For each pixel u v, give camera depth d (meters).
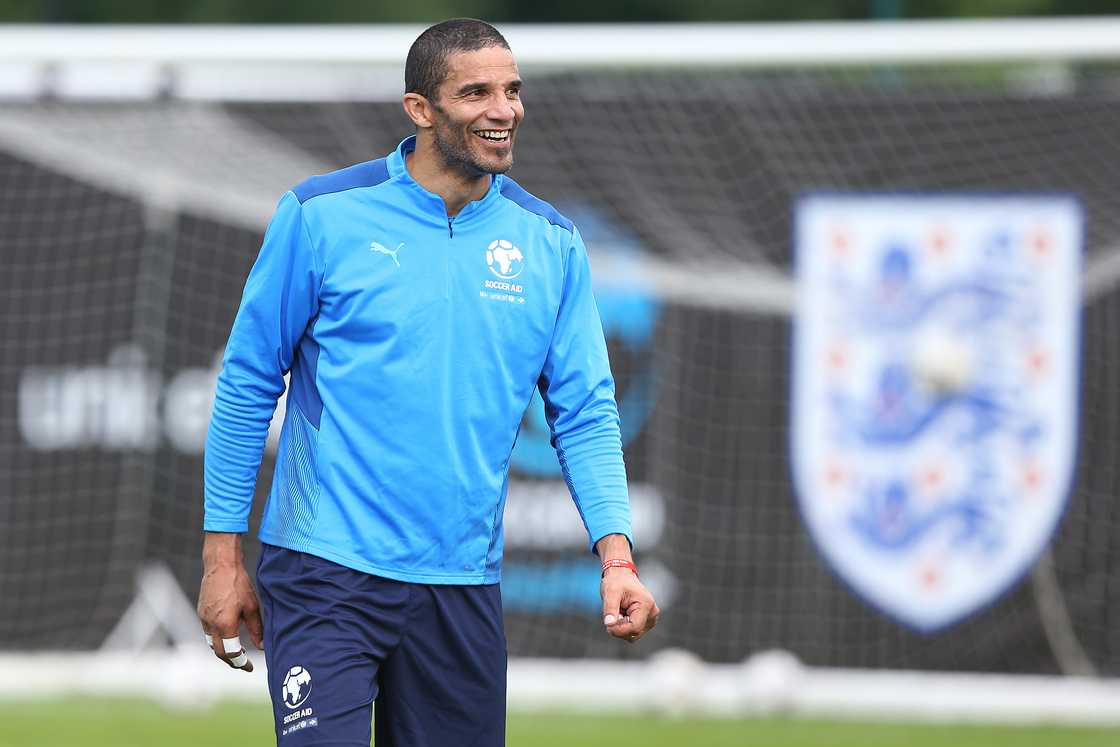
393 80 30.72
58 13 61.97
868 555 27.66
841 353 27.81
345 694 10.89
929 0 62.34
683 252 28.34
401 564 11.16
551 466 27.69
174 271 28.59
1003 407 27.36
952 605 27.42
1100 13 62.84
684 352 28.20
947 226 27.64
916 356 27.47
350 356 11.15
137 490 28.31
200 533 28.33
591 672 27.58
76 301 28.56
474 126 11.06
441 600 11.32
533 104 28.94
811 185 28.11
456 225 11.35
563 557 27.70
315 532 11.18
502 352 11.36
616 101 28.78
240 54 28.09
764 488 27.94
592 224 28.62
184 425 28.41
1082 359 27.33
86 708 26.17
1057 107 27.69
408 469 11.12
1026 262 27.48
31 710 25.92
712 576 27.94
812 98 28.27
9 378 28.50
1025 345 27.38
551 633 27.69
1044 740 24.48
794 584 27.81
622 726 25.14
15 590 28.30
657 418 28.19
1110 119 27.52
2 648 28.22
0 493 28.39
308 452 11.28
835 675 27.42
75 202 28.70
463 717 11.59
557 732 24.50
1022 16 62.50
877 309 27.72
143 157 28.72
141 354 28.50
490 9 63.94
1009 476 27.31
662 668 26.73
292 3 61.81
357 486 11.12
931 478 27.48
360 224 11.20
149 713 25.78
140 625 28.22
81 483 28.36
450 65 11.05
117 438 28.39
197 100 28.78
